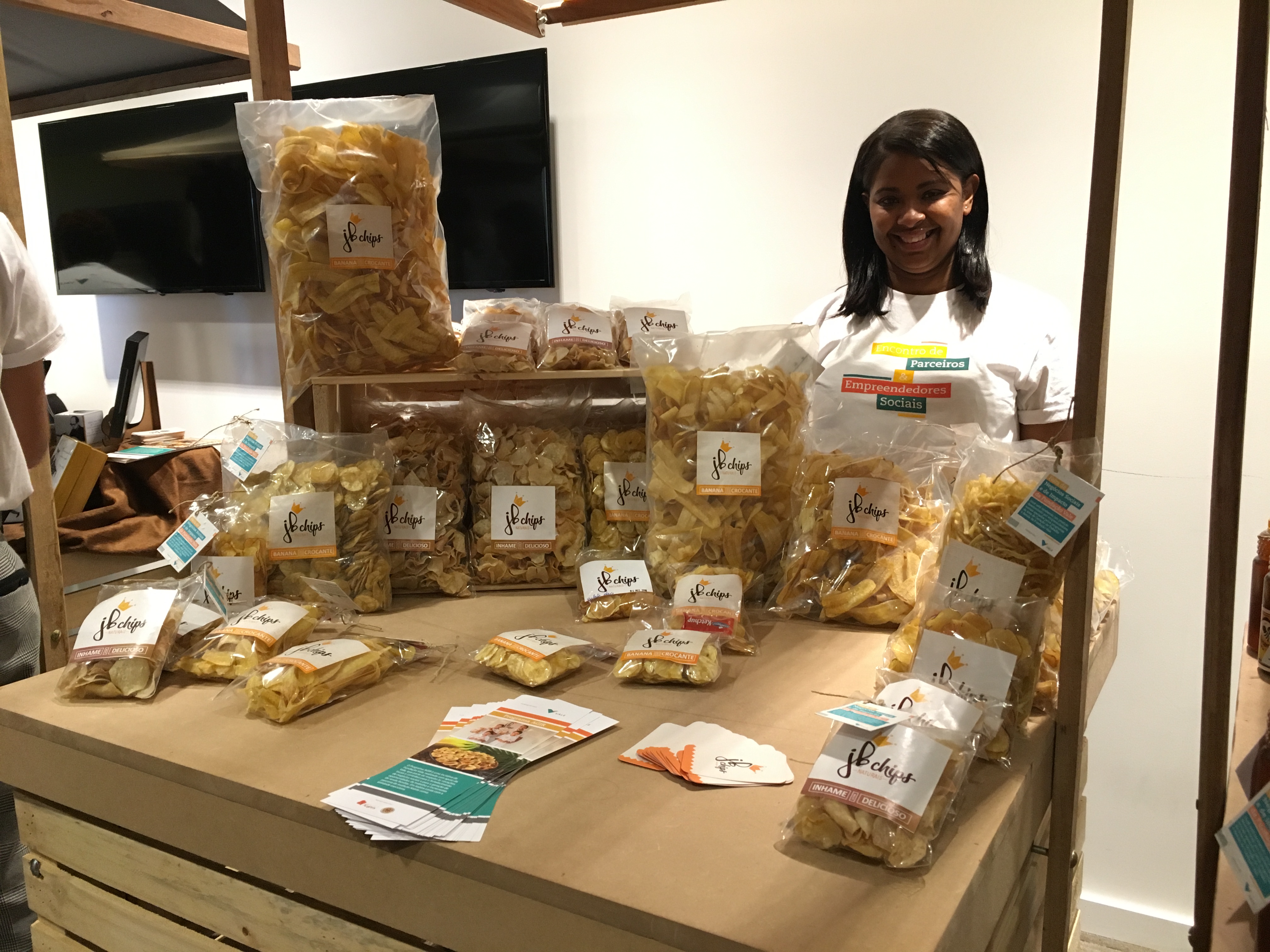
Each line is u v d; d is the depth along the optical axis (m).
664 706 0.96
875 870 0.67
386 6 2.87
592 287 2.75
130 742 0.90
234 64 2.20
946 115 1.75
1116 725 2.19
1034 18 2.09
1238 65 0.74
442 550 1.33
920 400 1.85
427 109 1.27
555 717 0.92
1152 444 2.06
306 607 1.12
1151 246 2.01
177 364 3.48
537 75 2.63
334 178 1.18
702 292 2.59
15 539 1.98
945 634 0.86
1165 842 2.18
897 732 0.73
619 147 2.63
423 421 1.43
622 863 0.67
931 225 1.77
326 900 0.77
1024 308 1.86
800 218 2.44
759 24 2.40
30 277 1.41
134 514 2.37
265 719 0.95
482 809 0.75
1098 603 1.14
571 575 1.35
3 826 1.47
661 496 1.23
